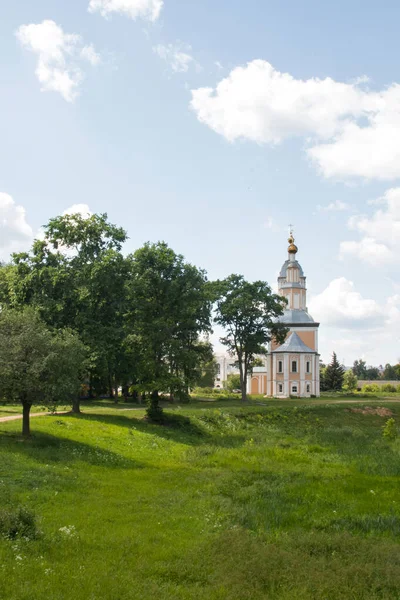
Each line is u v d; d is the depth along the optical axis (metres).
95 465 25.11
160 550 13.57
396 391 124.12
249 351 73.06
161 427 42.38
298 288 99.44
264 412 55.00
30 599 10.18
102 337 43.00
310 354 93.25
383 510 19.27
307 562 13.13
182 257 47.19
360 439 42.38
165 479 23.31
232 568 12.50
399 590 11.88
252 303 72.12
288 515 18.06
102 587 10.94
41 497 18.03
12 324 29.95
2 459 22.86
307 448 35.66
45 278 43.84
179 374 47.41
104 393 78.19
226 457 30.89
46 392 28.48
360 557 13.77
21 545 13.03
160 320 44.03
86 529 15.05
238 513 17.75
